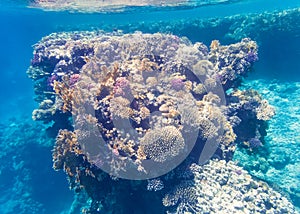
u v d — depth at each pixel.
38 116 11.01
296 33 17.70
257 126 9.98
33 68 13.22
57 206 15.59
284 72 18.67
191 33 21.39
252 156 11.54
